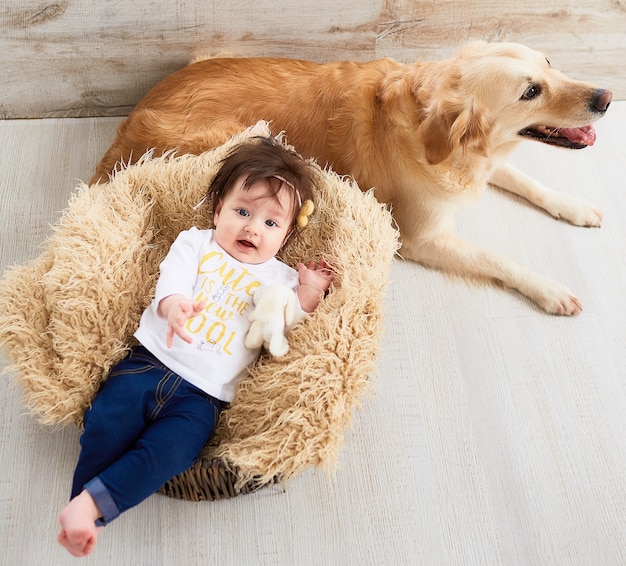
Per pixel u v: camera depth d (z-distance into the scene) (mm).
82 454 1274
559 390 1612
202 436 1308
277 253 1630
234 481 1321
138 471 1210
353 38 1941
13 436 1472
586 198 1952
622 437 1556
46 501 1403
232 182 1441
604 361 1661
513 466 1506
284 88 1675
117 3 1778
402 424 1544
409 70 1627
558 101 1513
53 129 2000
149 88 1999
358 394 1354
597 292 1774
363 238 1492
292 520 1414
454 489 1469
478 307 1726
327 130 1653
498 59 1494
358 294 1405
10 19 1781
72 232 1467
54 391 1343
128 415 1297
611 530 1437
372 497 1448
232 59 1747
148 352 1388
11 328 1361
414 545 1399
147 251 1578
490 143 1577
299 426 1294
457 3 1878
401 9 1878
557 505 1462
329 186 1572
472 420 1560
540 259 1826
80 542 1161
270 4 1831
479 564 1387
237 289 1445
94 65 1916
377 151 1622
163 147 1688
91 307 1390
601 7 1930
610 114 2139
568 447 1536
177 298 1353
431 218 1683
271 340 1380
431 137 1531
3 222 1794
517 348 1668
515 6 1905
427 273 1775
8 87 1936
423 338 1670
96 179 1751
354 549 1389
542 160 2021
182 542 1381
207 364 1367
